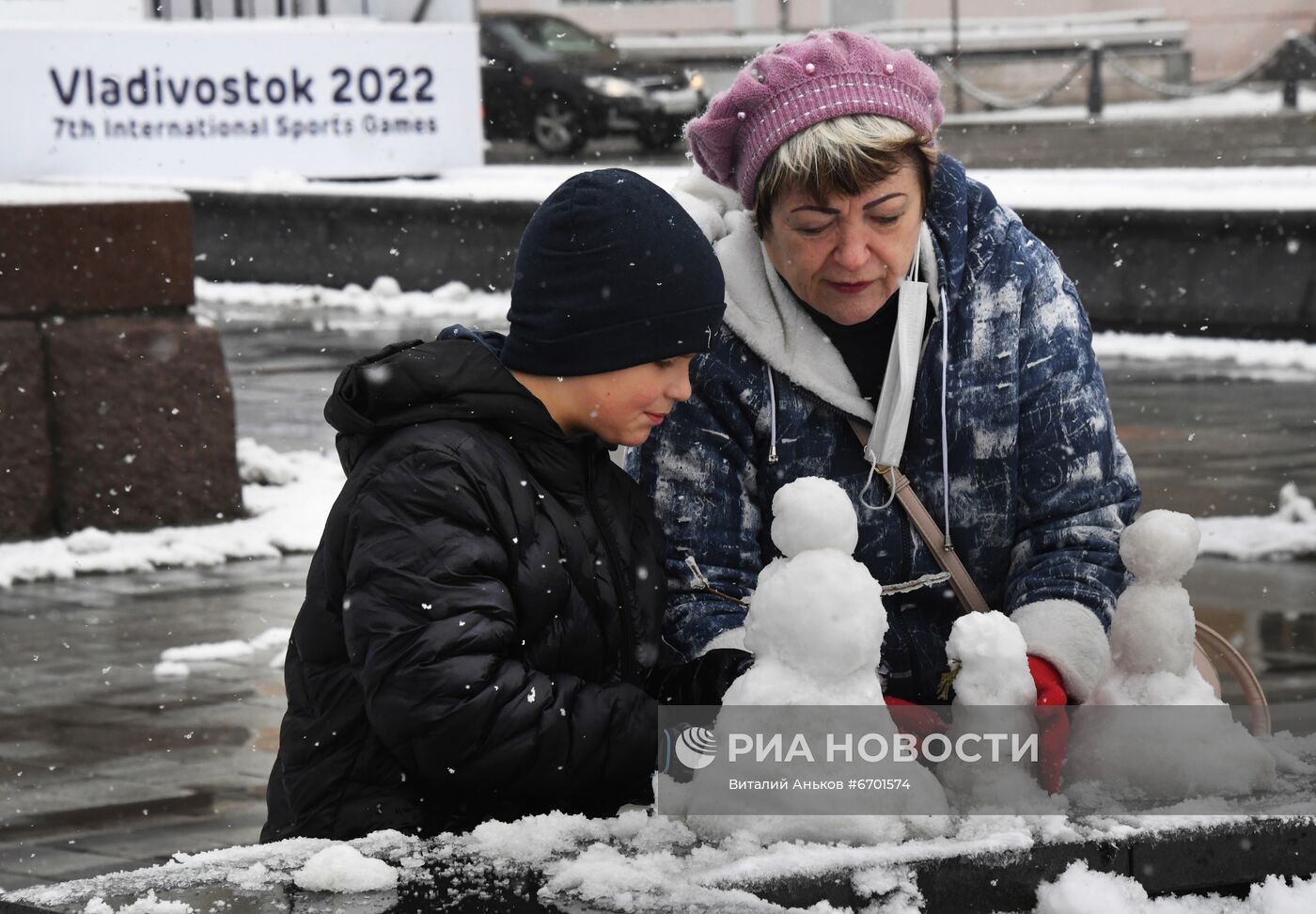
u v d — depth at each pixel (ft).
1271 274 62.85
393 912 8.52
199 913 8.55
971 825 9.67
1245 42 168.04
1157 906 9.30
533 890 8.80
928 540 12.59
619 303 10.82
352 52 83.51
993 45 168.25
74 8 74.69
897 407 12.23
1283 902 9.45
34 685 26.91
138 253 38.04
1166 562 10.47
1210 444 44.27
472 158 87.40
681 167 111.55
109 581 33.94
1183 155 108.06
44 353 37.32
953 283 12.36
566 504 11.06
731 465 12.57
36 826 20.79
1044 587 12.21
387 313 78.02
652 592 11.57
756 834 9.38
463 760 10.28
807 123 11.50
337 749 10.93
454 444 10.55
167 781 22.41
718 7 180.34
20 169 73.05
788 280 12.26
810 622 9.31
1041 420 12.62
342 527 10.67
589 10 183.32
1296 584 31.24
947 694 10.62
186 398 38.34
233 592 32.91
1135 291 65.10
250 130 80.79
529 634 10.76
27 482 37.24
